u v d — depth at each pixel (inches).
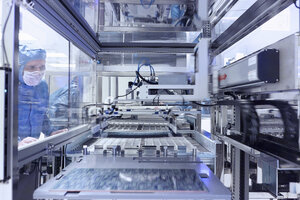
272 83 43.4
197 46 65.9
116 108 85.1
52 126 73.5
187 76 69.8
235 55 80.0
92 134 83.3
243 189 68.2
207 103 75.4
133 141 71.8
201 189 39.0
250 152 45.1
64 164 63.0
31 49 65.4
